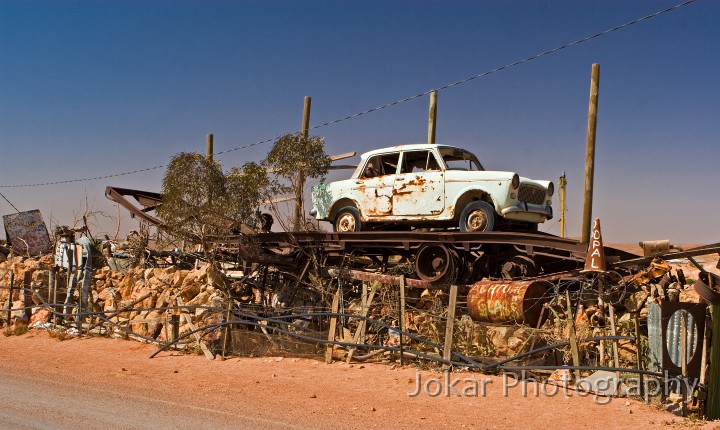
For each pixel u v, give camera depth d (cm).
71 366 1197
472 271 1319
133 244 1802
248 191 1602
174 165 1582
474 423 796
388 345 1205
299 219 1645
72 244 1723
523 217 1302
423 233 1313
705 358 862
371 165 1479
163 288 1515
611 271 1157
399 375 1051
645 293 1123
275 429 748
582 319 1107
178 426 754
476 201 1303
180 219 1560
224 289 1453
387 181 1412
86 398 913
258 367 1145
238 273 1664
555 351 1052
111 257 1827
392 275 1382
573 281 1143
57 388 989
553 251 1241
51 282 1720
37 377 1085
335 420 799
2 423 763
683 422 797
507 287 1134
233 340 1265
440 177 1343
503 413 841
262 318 1230
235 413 827
